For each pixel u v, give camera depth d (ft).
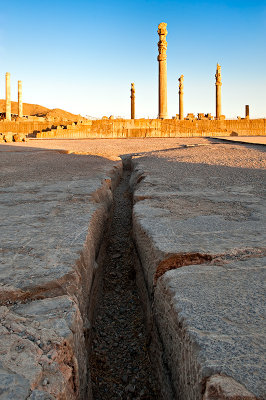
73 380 6.76
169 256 9.71
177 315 7.06
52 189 20.11
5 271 9.04
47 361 6.12
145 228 12.26
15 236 11.66
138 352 10.34
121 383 9.25
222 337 6.12
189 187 20.61
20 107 155.94
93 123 125.29
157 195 18.11
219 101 150.41
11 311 7.61
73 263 9.53
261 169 27.73
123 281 14.61
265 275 8.49
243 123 133.39
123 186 32.58
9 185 21.91
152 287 10.12
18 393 5.35
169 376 7.64
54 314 7.52
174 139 86.79
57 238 11.41
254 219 13.38
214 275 8.56
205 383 5.37
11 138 83.51
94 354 10.18
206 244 10.48
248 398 4.93
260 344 5.90
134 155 45.19
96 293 12.53
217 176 24.59
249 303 7.15
